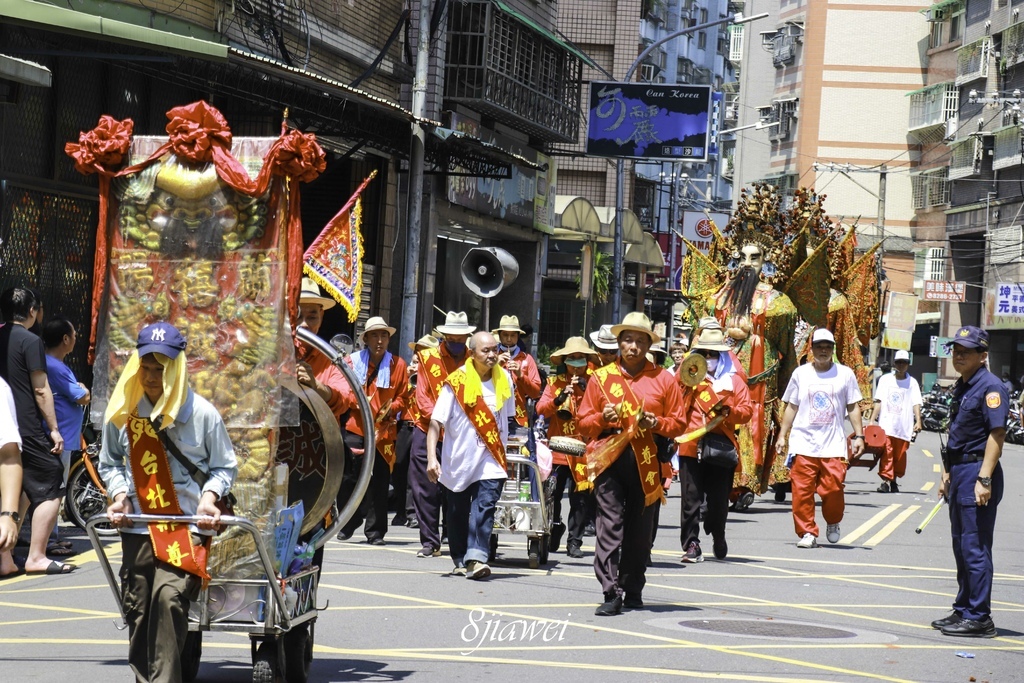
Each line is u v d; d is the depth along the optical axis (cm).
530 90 4062
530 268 4469
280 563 888
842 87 9619
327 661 1062
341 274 1029
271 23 2652
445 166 3173
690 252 2638
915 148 9506
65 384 1562
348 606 1317
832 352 1945
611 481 1305
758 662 1110
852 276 2942
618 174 4303
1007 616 1409
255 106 2589
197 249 899
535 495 1638
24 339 1466
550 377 1791
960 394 1305
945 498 1327
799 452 1933
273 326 889
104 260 909
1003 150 7706
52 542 1611
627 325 1270
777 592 1502
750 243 2598
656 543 1933
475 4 3741
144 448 824
